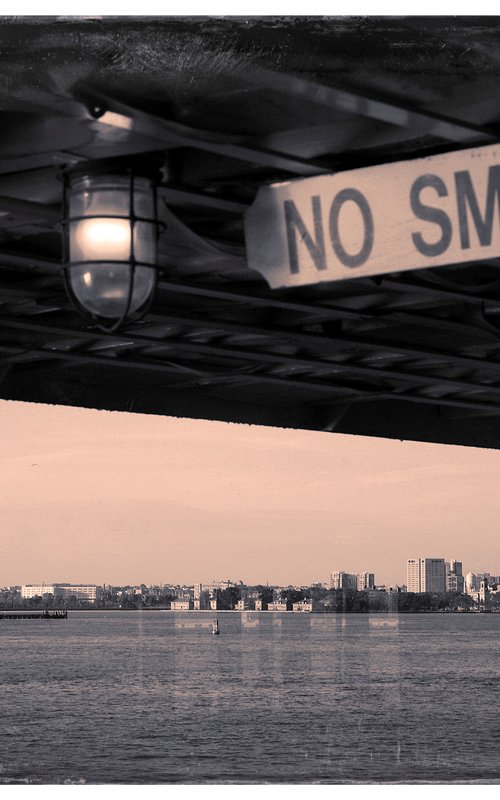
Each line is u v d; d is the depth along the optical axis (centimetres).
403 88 561
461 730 6512
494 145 529
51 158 587
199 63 544
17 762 5262
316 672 11781
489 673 11194
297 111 591
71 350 1092
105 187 586
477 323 961
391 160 628
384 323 1026
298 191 568
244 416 1361
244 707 8394
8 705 8481
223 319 984
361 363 1171
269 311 1021
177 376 1251
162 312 934
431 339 1103
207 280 861
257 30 538
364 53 541
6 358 1105
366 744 6006
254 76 546
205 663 13388
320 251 563
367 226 554
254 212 577
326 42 537
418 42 537
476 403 1342
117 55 546
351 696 9112
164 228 599
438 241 540
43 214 677
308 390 1342
